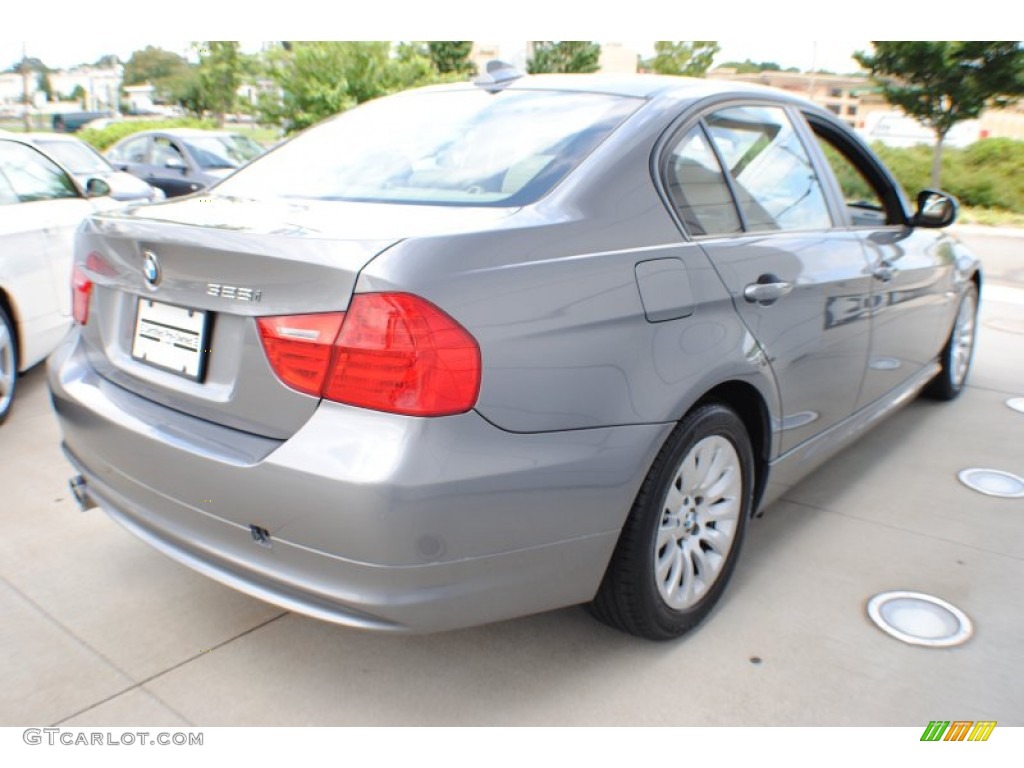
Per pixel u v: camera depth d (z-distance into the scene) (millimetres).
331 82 19469
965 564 3016
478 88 2955
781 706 2244
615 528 2139
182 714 2174
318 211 2234
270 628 2541
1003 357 5984
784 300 2664
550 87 2814
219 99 29719
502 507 1896
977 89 18719
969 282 4633
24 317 4312
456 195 2305
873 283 3244
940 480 3775
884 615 2672
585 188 2240
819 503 3516
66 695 2225
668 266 2271
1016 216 19250
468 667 2383
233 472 1909
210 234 2021
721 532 2580
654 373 2168
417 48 22938
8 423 4164
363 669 2369
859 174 3572
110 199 5703
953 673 2393
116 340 2387
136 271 2221
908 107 19609
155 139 11961
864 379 3359
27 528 3088
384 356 1773
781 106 3096
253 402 1943
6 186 4602
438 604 1892
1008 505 3523
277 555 1935
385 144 2721
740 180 2725
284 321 1867
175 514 2119
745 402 2688
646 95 2646
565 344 1987
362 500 1762
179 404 2121
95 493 2484
